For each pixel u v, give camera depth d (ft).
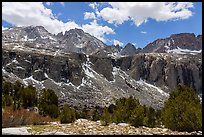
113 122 89.66
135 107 91.40
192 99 77.51
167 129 71.72
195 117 71.15
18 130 64.59
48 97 143.74
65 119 107.45
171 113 74.02
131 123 82.58
